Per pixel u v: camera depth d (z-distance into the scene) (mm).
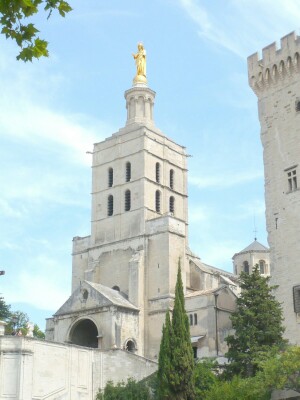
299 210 61500
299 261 60250
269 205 64688
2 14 13523
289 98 65500
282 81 66500
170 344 52125
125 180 95812
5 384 60375
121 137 98250
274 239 63188
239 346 55094
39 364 62719
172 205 98000
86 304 82125
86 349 67875
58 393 63750
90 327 85312
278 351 52250
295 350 46625
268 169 65812
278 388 45625
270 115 67125
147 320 85438
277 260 62312
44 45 13812
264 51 68438
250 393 47375
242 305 56781
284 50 66062
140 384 60625
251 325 54844
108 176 98312
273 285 60719
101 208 97250
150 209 93125
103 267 93438
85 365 67375
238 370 54156
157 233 89250
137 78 103562
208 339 78875
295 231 61406
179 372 51031
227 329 79562
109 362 69000
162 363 51719
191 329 81250
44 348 63719
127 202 94750
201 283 91688
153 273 87812
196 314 81375
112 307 79625
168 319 52875
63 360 65250
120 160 97125
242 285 57750
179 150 102000
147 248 89625
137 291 85938
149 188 94062
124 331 80812
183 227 91188
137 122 99312
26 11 13531
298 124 64000
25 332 89875
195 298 82125
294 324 59031
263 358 50844
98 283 92938
